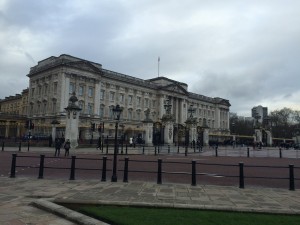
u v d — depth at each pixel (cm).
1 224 656
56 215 740
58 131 4581
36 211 772
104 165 1272
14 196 935
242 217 724
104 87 9350
